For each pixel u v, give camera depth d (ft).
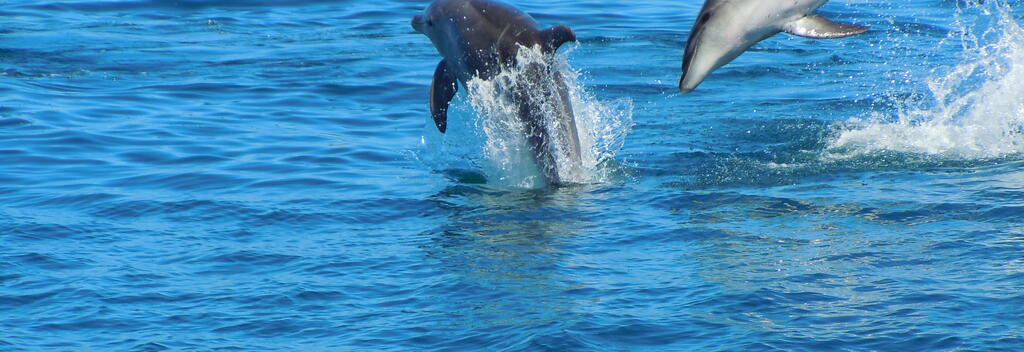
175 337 70.79
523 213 99.45
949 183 105.19
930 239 86.02
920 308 70.69
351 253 88.12
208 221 98.32
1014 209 93.35
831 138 128.47
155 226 96.68
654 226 93.91
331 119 146.51
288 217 99.55
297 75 175.22
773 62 180.96
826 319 69.82
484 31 105.50
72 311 75.10
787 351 65.21
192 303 76.74
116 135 136.05
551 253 86.79
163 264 85.56
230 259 86.74
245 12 233.55
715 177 111.96
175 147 129.80
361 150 127.95
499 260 85.20
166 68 180.96
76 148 129.29
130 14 229.25
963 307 70.33
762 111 146.10
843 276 77.87
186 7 237.25
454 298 76.74
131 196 107.24
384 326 72.08
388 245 90.38
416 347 68.59
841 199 100.83
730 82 167.63
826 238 88.12
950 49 185.47
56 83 168.14
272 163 122.01
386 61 186.09
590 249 87.66
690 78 89.45
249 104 155.74
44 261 85.87
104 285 80.33
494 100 107.55
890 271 78.48
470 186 110.01
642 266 82.53
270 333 71.31
